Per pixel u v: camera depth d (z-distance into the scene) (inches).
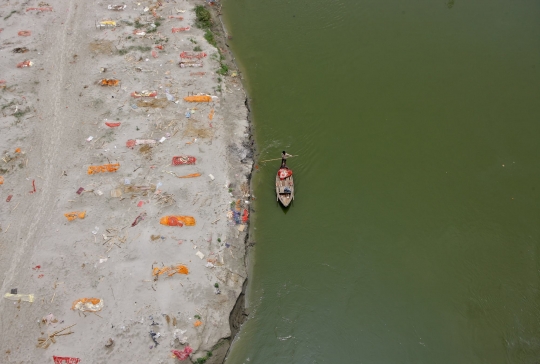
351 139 873.5
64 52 952.9
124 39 983.6
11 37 975.6
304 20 1107.9
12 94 870.4
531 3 1154.7
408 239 743.1
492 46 1052.5
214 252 682.2
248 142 842.8
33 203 725.3
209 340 607.5
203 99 879.1
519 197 794.2
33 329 601.0
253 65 1008.2
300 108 925.8
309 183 810.2
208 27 1047.0
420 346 639.8
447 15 1128.8
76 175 760.3
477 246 735.7
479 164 839.7
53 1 1066.7
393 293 687.7
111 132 819.4
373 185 807.1
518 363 624.7
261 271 712.4
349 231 751.7
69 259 664.4
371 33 1080.2
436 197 793.6
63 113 845.8
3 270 652.1
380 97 948.0
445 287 693.9
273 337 649.0
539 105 933.2
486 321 661.3
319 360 629.6
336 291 690.2
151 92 884.0
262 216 771.4
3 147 789.2
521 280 700.0
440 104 936.3
